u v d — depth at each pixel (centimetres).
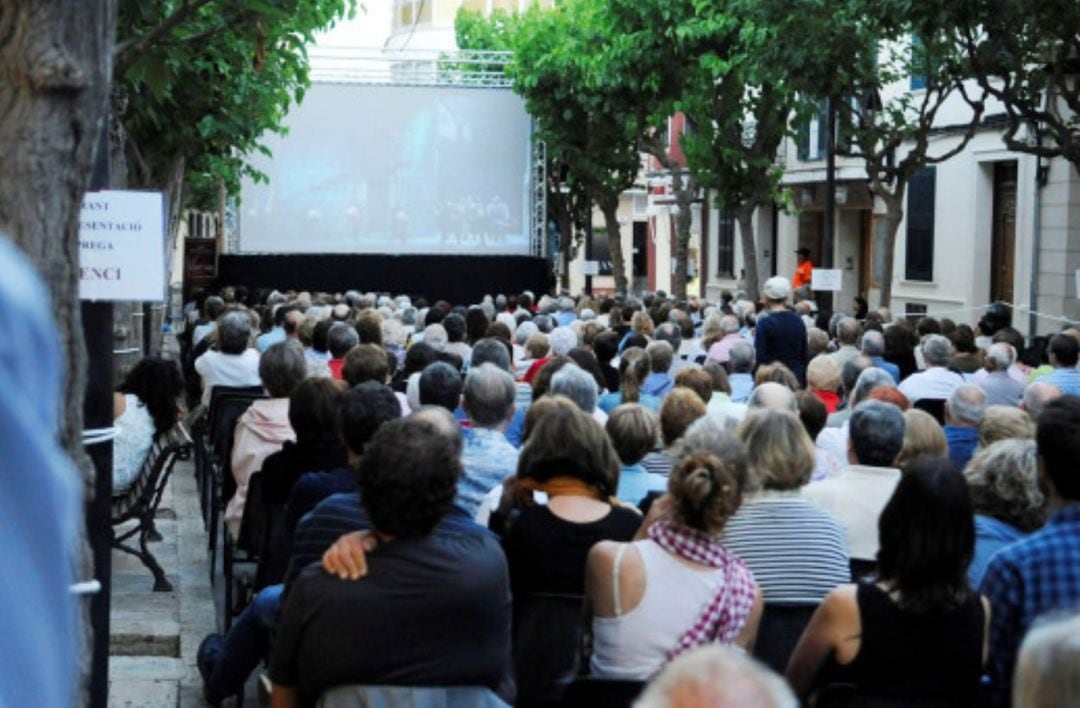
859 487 677
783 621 578
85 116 324
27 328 105
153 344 2361
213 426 1262
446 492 458
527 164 3772
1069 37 1955
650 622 503
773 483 593
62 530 106
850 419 693
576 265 7356
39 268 315
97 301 551
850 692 476
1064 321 2784
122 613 984
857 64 2612
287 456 803
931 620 469
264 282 3697
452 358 1272
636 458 734
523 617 593
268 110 2020
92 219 553
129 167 2162
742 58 2953
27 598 105
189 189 3550
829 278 2648
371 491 457
